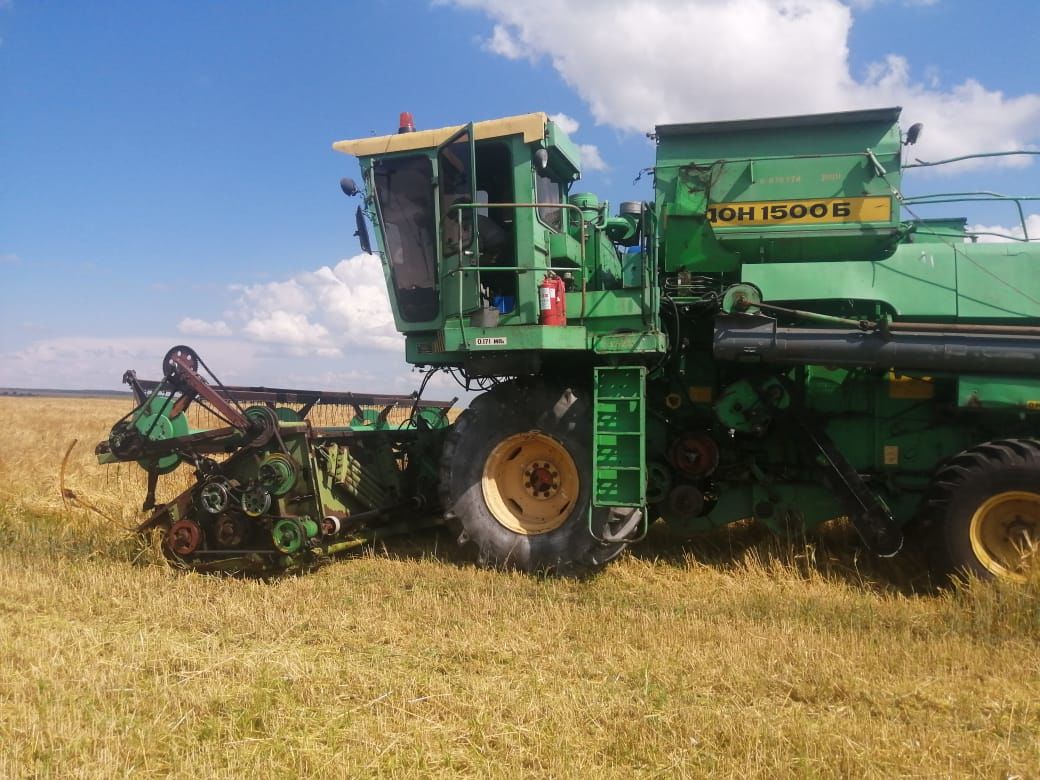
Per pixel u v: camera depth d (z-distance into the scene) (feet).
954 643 15.07
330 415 30.27
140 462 22.75
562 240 22.85
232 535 21.22
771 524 22.24
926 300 20.36
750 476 22.41
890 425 21.62
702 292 22.16
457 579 20.58
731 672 13.70
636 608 17.94
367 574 21.03
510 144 22.33
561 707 12.10
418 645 15.33
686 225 22.24
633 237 25.17
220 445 21.54
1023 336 18.92
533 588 19.80
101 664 14.06
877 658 14.42
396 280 24.12
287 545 20.38
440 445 27.35
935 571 19.26
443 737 11.32
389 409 29.04
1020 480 18.21
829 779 10.06
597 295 21.58
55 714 11.86
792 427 21.27
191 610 17.44
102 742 11.12
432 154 23.09
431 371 25.48
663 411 23.43
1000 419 20.57
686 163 22.27
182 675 13.62
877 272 20.76
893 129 21.12
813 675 13.48
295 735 11.41
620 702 12.36
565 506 21.77
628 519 20.89
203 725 11.70
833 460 20.85
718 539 24.84
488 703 12.39
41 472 35.76
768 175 21.72
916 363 19.40
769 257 21.84
